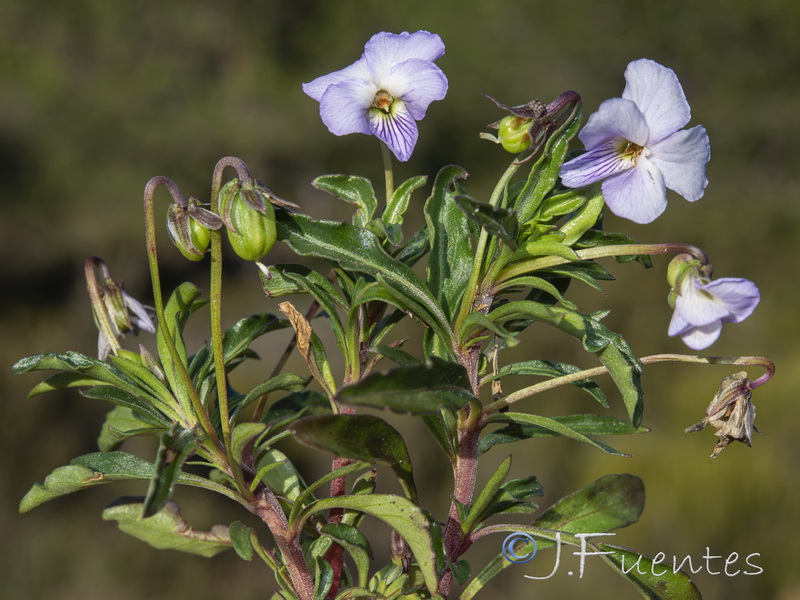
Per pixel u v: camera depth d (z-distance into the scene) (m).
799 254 16.12
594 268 1.99
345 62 21.36
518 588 9.81
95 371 1.96
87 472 1.92
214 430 1.88
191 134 18.88
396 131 1.99
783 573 9.25
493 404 1.96
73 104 18.64
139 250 18.44
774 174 19.42
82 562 12.16
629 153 1.85
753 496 9.76
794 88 19.91
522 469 11.59
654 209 1.82
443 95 1.97
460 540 1.99
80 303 18.03
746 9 19.80
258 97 20.11
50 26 19.14
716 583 9.38
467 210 1.70
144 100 19.08
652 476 10.45
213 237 1.81
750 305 1.74
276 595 2.02
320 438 1.69
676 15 20.20
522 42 20.23
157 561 12.41
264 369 14.75
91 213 18.20
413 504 1.76
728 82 19.92
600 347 1.78
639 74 1.79
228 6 20.56
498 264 1.92
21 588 11.81
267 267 1.97
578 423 2.09
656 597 1.87
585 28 20.45
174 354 1.81
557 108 1.87
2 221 17.94
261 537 12.11
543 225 1.95
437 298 1.98
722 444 2.01
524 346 13.49
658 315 14.39
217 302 1.82
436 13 20.41
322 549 2.03
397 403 1.56
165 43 19.88
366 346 2.13
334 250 1.94
